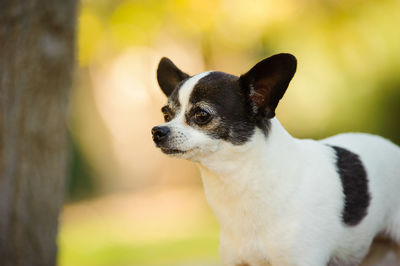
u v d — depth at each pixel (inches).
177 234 411.5
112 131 610.2
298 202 143.2
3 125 164.6
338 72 421.7
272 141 145.0
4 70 163.6
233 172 144.9
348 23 419.8
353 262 156.8
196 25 432.8
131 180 622.8
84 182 597.9
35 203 172.9
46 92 171.5
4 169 166.2
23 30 164.6
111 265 318.0
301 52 420.2
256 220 145.1
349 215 148.4
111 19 440.5
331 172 148.6
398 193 162.6
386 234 163.8
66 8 171.6
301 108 428.1
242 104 145.6
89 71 561.6
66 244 386.9
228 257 152.1
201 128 145.6
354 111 432.8
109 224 468.1
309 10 428.8
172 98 153.5
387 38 412.5
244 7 414.0
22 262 171.0
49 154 174.7
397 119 442.3
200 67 509.0
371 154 161.0
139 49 479.2
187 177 610.2
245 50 466.9
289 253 142.6
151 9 426.6
